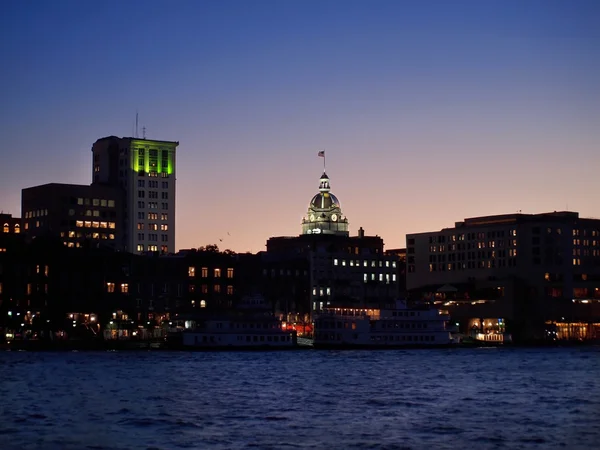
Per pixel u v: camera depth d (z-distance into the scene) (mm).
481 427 152125
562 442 140500
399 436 144500
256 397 186625
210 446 136750
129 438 142125
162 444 138125
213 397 186250
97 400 180375
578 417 162250
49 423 153750
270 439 141875
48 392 191250
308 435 145125
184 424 153875
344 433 146750
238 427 151500
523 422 157000
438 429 150250
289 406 174375
